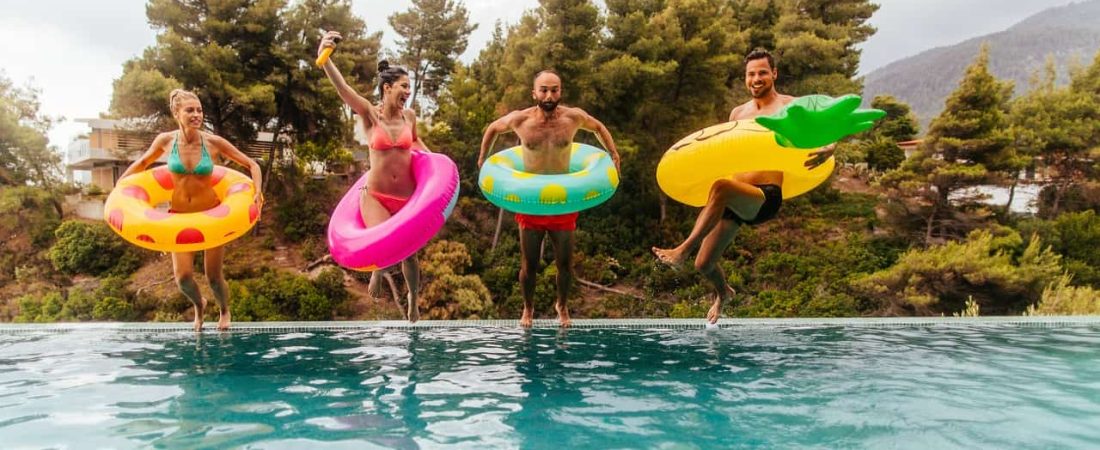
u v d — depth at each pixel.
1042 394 2.68
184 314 13.30
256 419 2.26
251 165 4.98
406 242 4.06
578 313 14.20
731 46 18.92
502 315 13.94
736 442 1.95
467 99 19.48
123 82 14.60
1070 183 18.09
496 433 2.07
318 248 16.59
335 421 2.23
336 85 4.39
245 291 13.69
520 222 5.33
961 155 15.45
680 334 5.13
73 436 2.02
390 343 4.58
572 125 5.06
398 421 2.23
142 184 4.83
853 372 3.26
